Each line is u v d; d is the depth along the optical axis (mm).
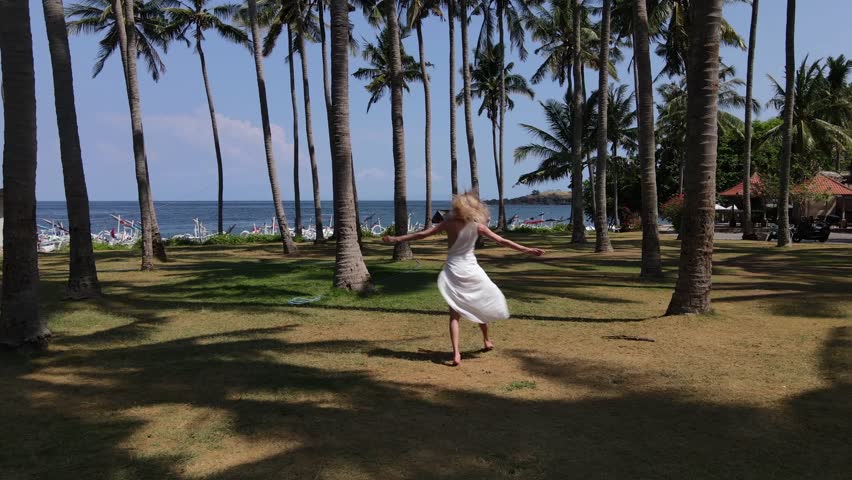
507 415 4148
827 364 5184
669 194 46281
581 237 25031
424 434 3789
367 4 25766
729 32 26078
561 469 3260
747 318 7379
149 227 16031
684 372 5125
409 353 6117
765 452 3439
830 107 35875
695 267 7496
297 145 32344
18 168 6148
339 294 10164
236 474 3221
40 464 3408
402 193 17047
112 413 4305
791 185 33188
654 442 3623
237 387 4914
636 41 12852
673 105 38750
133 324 7980
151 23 28859
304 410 4281
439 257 18969
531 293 10352
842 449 3445
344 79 10391
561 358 5758
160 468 3328
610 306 9086
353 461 3367
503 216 37219
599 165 20688
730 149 48562
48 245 27703
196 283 12211
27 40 6102
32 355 6168
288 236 21875
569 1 28281
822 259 16844
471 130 23594
